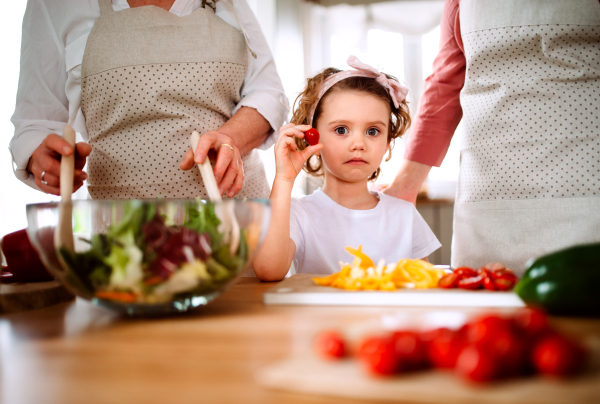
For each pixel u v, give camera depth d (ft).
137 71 3.65
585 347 1.27
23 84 3.78
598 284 1.84
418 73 10.79
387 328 1.65
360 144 4.39
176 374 1.32
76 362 1.46
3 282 2.93
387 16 10.65
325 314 2.12
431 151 4.98
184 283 1.91
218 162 2.87
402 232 4.81
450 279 2.47
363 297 2.33
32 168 3.01
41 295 2.45
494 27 3.85
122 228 1.83
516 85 3.81
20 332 1.89
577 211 3.65
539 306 1.97
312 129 3.76
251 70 4.21
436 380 1.16
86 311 2.32
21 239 2.80
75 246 1.86
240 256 2.01
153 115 3.72
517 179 3.89
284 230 3.53
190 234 1.90
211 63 3.76
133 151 3.76
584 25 3.63
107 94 3.69
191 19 3.78
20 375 1.35
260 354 1.50
